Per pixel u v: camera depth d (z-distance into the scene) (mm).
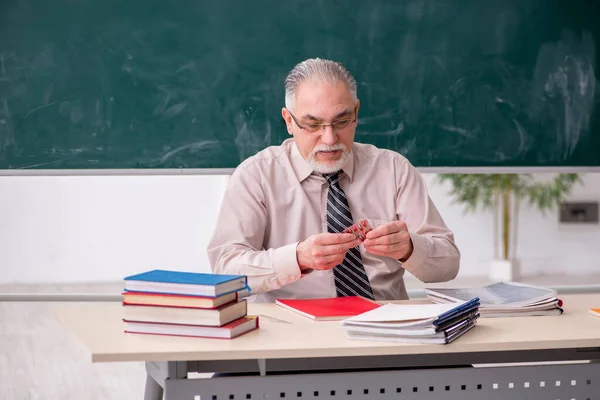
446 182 6191
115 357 1315
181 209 5809
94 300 3219
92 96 3141
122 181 5746
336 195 2037
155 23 3146
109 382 3346
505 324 1572
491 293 1772
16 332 4227
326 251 1711
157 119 3172
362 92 3260
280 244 2041
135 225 5777
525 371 1494
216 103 3197
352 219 2053
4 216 5621
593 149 3398
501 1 3307
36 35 3105
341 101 1866
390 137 3285
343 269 1958
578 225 6418
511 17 3316
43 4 3100
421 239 1889
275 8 3197
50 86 3123
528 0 3322
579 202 6406
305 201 2043
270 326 1543
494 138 3338
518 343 1418
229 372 1660
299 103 1887
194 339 1422
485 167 3340
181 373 1401
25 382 3324
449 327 1411
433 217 2082
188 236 5836
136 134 3166
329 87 1866
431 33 3279
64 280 5715
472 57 3307
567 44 3357
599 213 6430
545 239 6406
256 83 3211
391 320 1399
